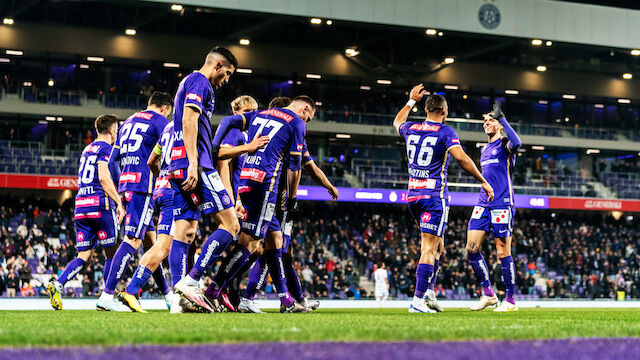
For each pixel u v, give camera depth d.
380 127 44.22
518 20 36.44
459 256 37.19
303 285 33.03
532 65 48.56
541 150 49.06
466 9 35.69
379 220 40.91
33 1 37.22
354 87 47.31
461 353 2.96
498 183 10.57
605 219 44.91
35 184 35.84
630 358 2.93
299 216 39.56
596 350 3.18
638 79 50.88
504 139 10.63
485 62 48.03
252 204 7.48
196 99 6.50
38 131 40.88
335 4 34.19
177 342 3.20
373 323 4.75
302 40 45.16
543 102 50.66
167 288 9.26
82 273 29.72
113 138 9.91
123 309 8.59
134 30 40.34
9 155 36.12
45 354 2.71
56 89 39.78
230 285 8.37
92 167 9.76
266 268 8.53
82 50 40.81
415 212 9.30
